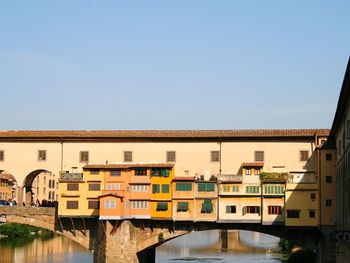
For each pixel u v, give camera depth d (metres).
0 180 157.62
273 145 81.38
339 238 59.38
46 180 191.62
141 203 80.25
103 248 78.88
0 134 87.19
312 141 80.44
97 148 85.12
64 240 138.12
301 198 76.56
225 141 82.50
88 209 81.19
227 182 78.94
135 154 84.19
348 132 55.66
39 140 86.62
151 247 83.06
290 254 104.06
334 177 76.06
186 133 83.69
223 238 139.38
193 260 104.31
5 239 136.75
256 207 78.00
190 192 79.56
